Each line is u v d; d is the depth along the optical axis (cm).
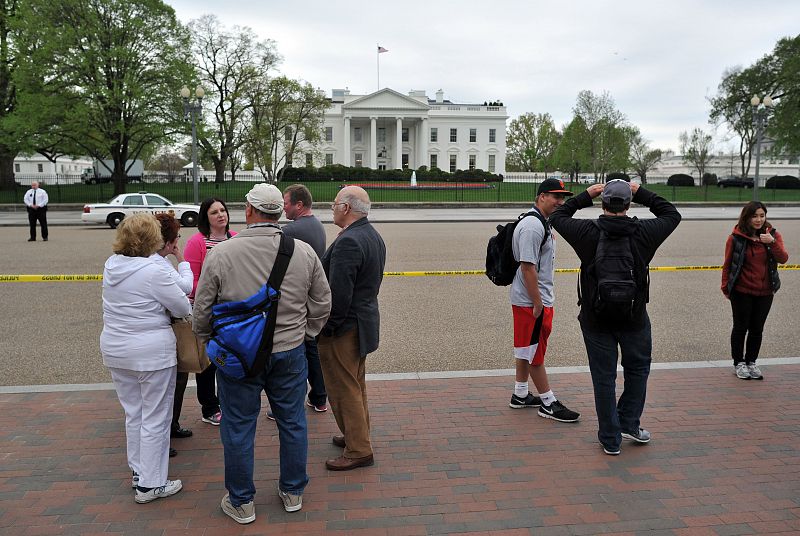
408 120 8069
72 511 341
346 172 6162
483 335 730
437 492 362
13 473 384
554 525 327
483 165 8375
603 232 400
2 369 600
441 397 517
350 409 387
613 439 406
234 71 5238
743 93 5419
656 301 927
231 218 2761
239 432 329
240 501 328
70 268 1238
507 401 509
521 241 441
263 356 318
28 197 1736
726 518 333
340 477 381
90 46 3409
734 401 503
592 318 407
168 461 384
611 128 5625
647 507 345
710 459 403
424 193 4759
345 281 367
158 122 3681
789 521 330
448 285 1073
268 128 5356
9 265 1276
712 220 2575
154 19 3638
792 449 417
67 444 425
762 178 6581
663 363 603
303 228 463
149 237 348
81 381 564
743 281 543
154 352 346
